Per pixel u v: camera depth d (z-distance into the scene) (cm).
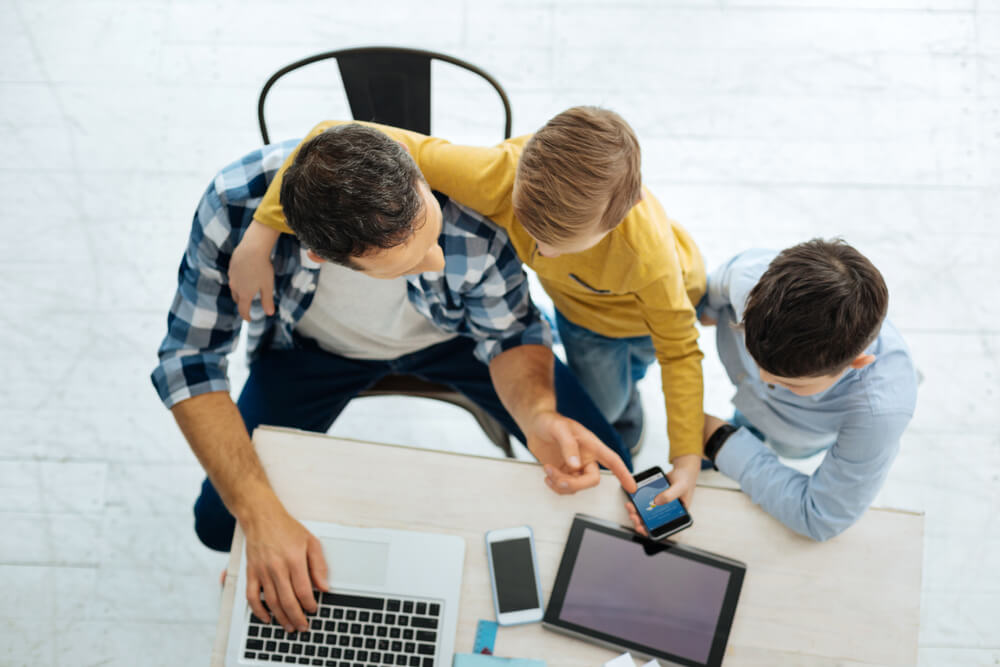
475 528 131
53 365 218
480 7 253
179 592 200
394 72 156
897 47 251
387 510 131
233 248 138
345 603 126
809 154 241
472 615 127
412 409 221
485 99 245
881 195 237
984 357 222
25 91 243
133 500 207
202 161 238
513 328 154
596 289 146
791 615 128
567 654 126
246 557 127
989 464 213
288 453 134
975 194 237
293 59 248
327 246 111
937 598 200
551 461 143
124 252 229
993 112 245
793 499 131
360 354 169
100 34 248
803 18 254
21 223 230
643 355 182
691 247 158
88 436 213
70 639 196
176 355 144
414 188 110
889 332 134
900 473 212
